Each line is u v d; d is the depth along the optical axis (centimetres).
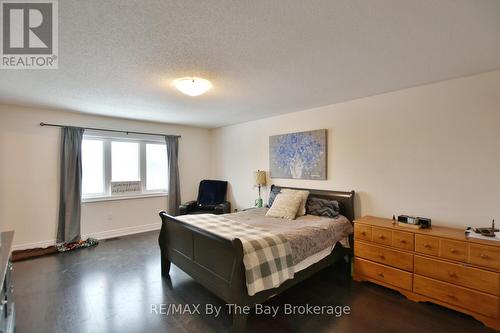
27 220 374
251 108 383
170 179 520
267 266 201
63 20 151
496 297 196
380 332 195
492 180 236
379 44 185
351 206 329
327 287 268
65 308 227
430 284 229
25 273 297
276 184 437
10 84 265
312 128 383
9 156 360
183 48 189
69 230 395
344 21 155
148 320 210
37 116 380
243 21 154
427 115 274
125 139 471
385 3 137
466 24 159
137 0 132
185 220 274
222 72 237
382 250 260
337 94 310
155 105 361
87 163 434
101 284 272
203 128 583
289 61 214
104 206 444
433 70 235
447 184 262
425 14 148
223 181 547
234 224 275
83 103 347
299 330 198
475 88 245
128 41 177
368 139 322
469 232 224
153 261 338
